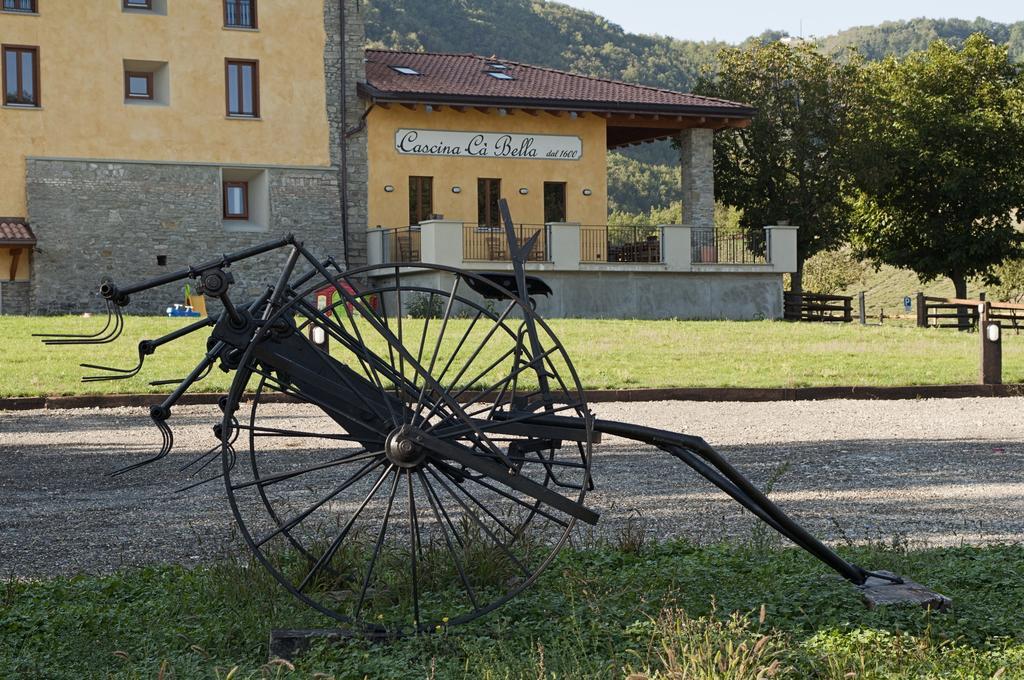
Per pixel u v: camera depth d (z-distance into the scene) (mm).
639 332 25625
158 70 34688
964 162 48969
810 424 14609
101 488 9922
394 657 5270
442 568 6496
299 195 35375
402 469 5715
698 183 37719
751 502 6172
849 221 51344
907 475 10430
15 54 32969
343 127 35719
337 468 10805
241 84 35031
